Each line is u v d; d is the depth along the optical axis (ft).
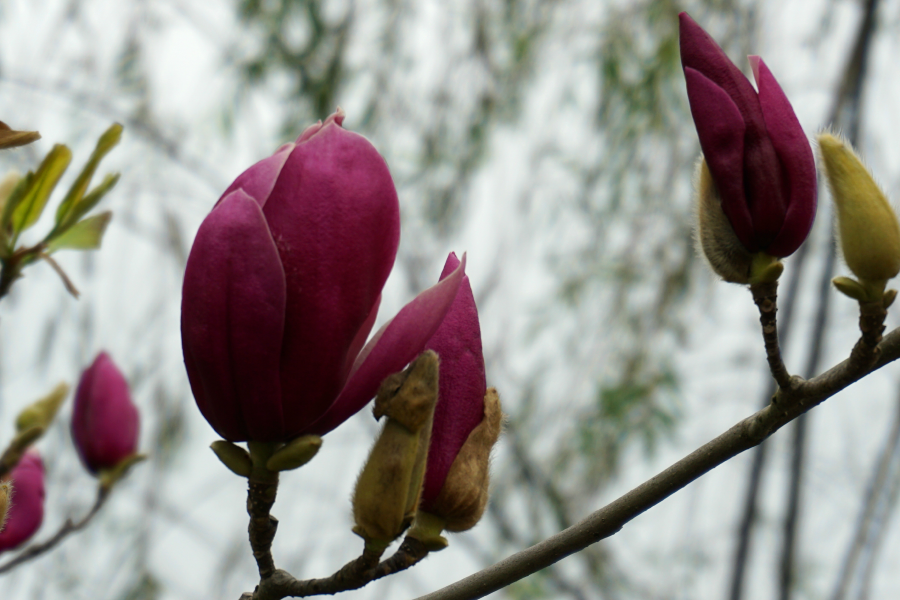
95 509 3.34
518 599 7.26
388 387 2.61
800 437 6.74
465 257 2.63
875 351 2.64
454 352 2.72
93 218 3.01
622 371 7.89
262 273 2.54
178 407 7.20
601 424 7.47
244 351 2.56
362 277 2.57
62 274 2.99
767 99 2.71
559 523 7.72
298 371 2.57
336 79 7.93
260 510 2.63
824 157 2.68
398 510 2.62
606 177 8.32
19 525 3.22
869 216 2.64
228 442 2.62
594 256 8.29
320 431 2.61
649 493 2.68
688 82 2.72
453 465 2.70
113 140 2.97
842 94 6.82
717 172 2.71
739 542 6.72
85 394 3.42
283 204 2.56
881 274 2.64
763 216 2.69
